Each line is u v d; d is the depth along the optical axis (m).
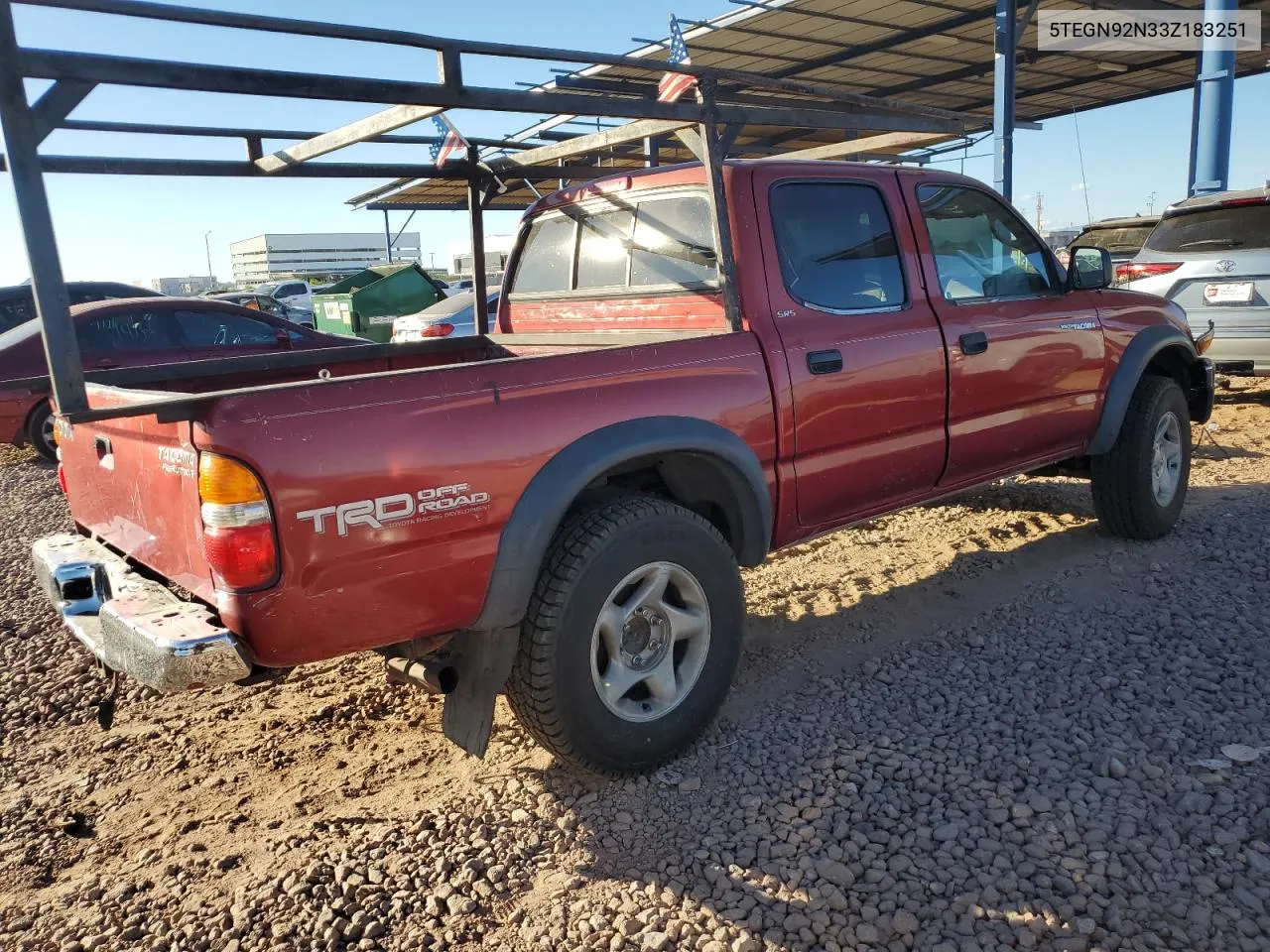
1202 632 3.91
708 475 3.43
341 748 3.48
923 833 2.69
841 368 3.67
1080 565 4.82
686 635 3.21
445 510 2.66
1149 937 2.23
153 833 2.99
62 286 2.43
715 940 2.34
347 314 17.36
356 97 2.63
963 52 14.79
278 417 2.40
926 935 2.30
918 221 4.13
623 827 2.84
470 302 12.42
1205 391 5.54
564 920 2.45
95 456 3.17
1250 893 2.36
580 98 2.98
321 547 2.47
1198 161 12.75
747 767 3.13
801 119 3.59
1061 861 2.53
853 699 3.54
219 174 3.70
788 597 4.70
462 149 4.24
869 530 5.76
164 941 2.46
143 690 4.04
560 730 2.90
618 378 3.05
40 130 2.39
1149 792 2.81
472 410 2.71
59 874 2.81
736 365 3.35
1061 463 5.39
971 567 4.93
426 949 2.39
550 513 2.81
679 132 3.47
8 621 4.95
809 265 3.71
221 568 2.39
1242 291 7.79
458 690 2.92
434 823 2.91
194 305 9.89
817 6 11.88
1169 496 5.18
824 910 2.41
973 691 3.54
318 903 2.56
